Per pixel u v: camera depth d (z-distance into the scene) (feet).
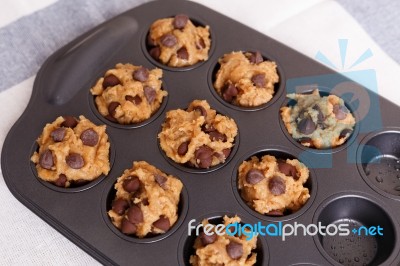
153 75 1.95
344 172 1.82
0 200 1.85
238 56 1.99
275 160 1.84
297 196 1.80
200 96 1.95
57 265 1.76
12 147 1.84
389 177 1.90
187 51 2.00
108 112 1.91
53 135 1.81
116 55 2.03
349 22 2.21
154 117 1.90
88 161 1.79
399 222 1.74
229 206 1.76
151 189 1.72
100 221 1.73
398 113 1.92
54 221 1.73
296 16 2.23
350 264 1.77
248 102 1.93
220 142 1.83
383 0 2.27
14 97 2.04
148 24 2.10
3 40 2.16
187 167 1.83
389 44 2.17
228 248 1.67
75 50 2.00
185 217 1.73
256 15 2.23
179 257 1.67
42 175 1.78
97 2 2.27
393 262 1.68
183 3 2.16
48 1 2.25
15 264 1.76
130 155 1.83
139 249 1.68
